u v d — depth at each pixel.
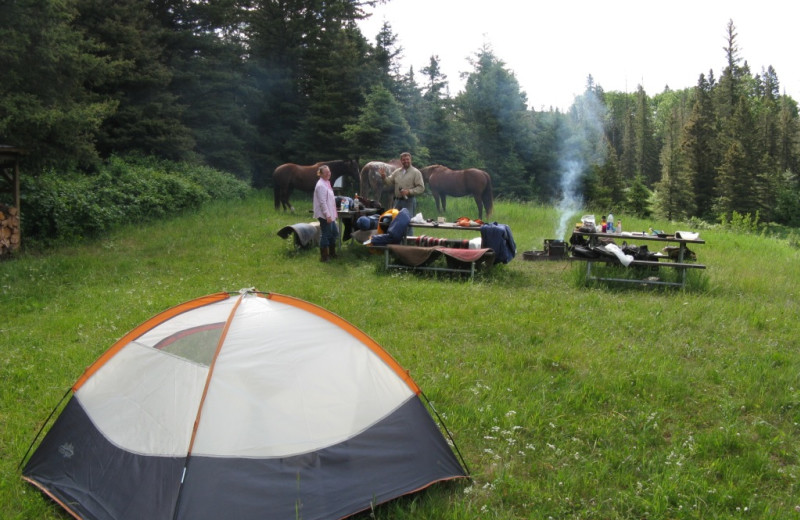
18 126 10.73
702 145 52.91
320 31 25.73
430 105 26.53
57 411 4.63
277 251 11.27
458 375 5.32
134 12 19.22
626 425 4.48
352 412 3.58
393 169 15.31
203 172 18.80
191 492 3.05
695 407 4.84
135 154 18.56
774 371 5.48
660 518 3.38
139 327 3.97
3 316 7.29
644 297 8.16
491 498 3.54
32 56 11.08
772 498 3.62
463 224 10.25
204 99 22.52
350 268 10.03
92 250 11.55
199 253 11.20
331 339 3.84
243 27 25.83
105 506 3.20
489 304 7.71
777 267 10.80
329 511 3.20
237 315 3.78
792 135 75.12
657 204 52.22
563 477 3.74
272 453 3.26
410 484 3.50
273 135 25.92
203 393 3.34
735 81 87.62
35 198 11.91
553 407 4.69
